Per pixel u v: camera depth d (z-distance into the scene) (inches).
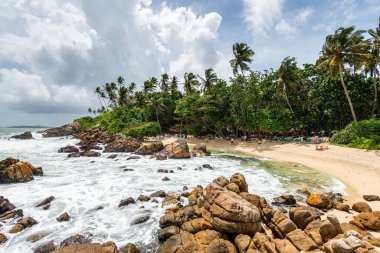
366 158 917.8
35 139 2509.8
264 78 1942.7
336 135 1300.4
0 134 3499.0
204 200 470.0
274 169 920.3
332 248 297.0
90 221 452.8
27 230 416.2
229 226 370.0
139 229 422.3
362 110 1555.1
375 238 328.8
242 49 2010.3
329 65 1385.3
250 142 1685.5
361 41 1291.8
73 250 318.0
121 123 2527.1
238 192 505.4
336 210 482.0
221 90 1972.2
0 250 358.0
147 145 1336.1
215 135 2208.4
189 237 361.1
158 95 2805.1
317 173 844.0
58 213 487.2
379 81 1493.6
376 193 588.4
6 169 729.6
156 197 575.8
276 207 504.1
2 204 491.8
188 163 1054.4
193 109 2032.5
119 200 557.9
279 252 313.9
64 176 809.5
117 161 1120.2
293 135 1909.4
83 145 1715.1
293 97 1749.5
